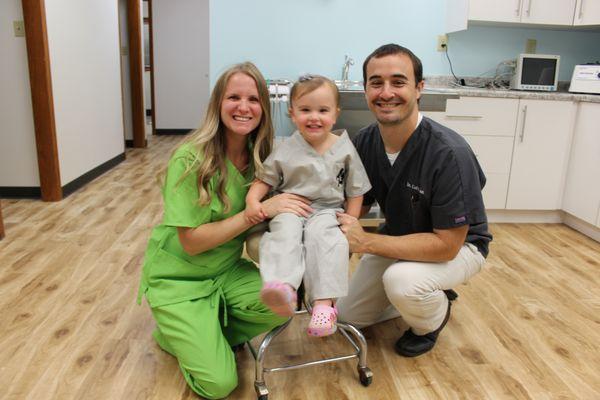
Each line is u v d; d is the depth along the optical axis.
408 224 1.63
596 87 2.99
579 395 1.43
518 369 1.56
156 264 1.47
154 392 1.40
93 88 4.04
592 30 3.44
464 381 1.49
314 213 1.42
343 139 1.47
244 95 1.36
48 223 2.85
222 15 3.18
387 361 1.60
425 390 1.45
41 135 3.23
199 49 6.75
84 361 1.53
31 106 3.24
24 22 3.08
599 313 1.95
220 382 1.34
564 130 2.99
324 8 3.22
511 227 3.10
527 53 3.42
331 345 1.70
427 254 1.47
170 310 1.40
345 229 1.38
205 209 1.39
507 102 2.93
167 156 5.26
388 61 1.38
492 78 3.43
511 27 3.38
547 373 1.54
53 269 2.21
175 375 1.49
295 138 1.46
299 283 1.25
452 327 1.82
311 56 3.28
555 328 1.82
